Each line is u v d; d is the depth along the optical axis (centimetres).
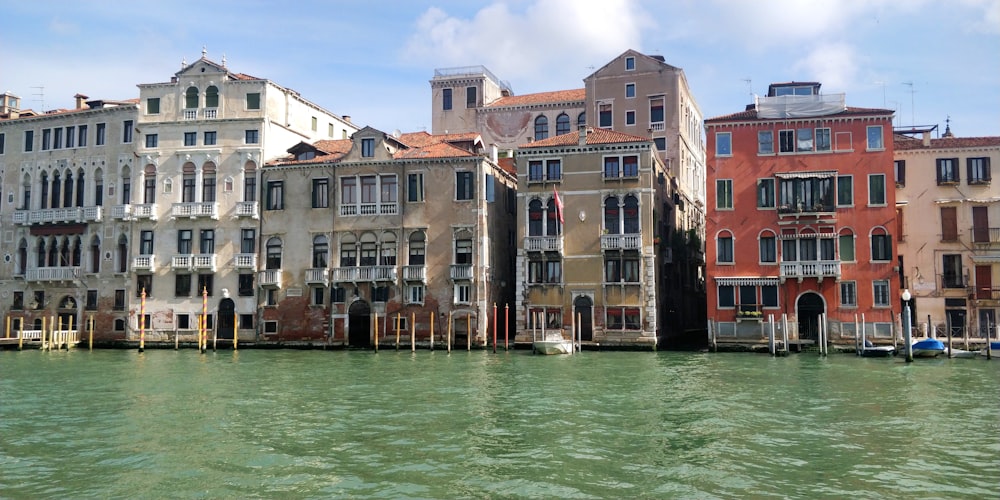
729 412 2086
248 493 1358
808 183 4006
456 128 5834
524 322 4188
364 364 3428
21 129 5022
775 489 1369
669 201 4884
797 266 3925
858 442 1719
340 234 4428
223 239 4588
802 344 3850
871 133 3950
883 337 3850
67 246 4866
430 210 4316
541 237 4169
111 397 2423
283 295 4475
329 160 4484
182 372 3136
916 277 4103
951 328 3894
